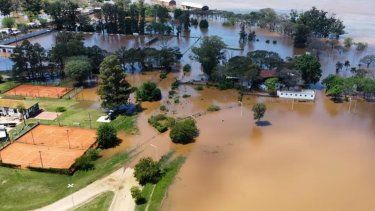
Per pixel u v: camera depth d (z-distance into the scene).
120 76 135.62
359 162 108.81
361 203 92.00
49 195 94.75
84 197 94.06
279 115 139.50
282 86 161.50
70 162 108.19
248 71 158.75
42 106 147.50
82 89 166.25
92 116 138.38
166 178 101.25
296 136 123.50
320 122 133.75
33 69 176.88
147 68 192.50
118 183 99.75
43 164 106.94
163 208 90.75
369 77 161.75
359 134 125.06
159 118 134.38
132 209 89.50
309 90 158.50
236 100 153.62
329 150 115.06
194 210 90.12
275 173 103.81
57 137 122.75
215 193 96.12
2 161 107.94
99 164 108.62
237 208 90.56
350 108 145.62
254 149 115.81
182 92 162.75
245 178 101.94
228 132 126.62
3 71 188.75
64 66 172.88
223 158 111.38
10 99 143.88
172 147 117.94
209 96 158.25
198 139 122.38
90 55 181.50
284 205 91.31
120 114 140.25
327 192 95.94
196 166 107.62
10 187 97.69
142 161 102.06
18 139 121.00
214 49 177.75
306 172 104.12
